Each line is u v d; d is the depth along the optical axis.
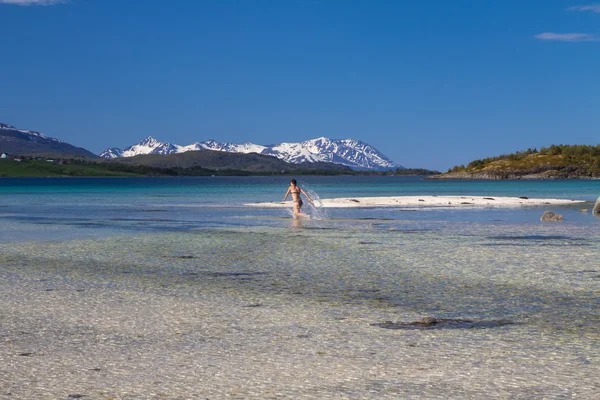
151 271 17.77
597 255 20.88
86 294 14.29
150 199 77.69
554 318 11.79
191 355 9.38
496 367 8.73
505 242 25.08
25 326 11.23
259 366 8.81
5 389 7.88
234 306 12.96
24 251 22.58
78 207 57.84
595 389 7.79
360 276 16.73
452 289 14.80
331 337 10.43
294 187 41.28
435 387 7.89
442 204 57.50
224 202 67.00
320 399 7.48
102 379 8.27
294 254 21.44
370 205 55.84
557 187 152.00
